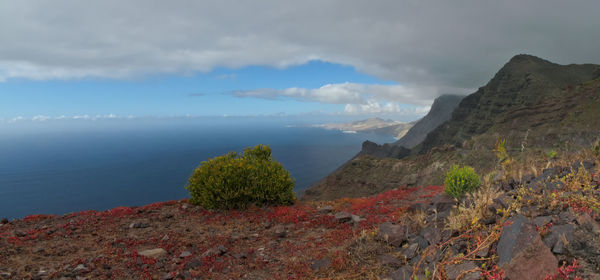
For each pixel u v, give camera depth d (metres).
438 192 12.16
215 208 10.18
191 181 10.86
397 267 4.70
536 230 3.63
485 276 3.46
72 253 6.14
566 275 3.02
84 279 4.87
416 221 6.28
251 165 11.02
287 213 9.54
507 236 3.64
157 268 5.44
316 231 7.74
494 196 6.03
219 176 10.33
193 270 5.39
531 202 5.27
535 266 3.14
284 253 6.18
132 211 9.89
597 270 2.98
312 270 5.12
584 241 3.45
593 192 4.75
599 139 7.67
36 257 5.83
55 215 9.62
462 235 4.29
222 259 5.91
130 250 6.38
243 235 7.55
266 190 10.58
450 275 3.69
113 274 5.12
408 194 12.65
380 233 5.98
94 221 8.69
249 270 5.40
